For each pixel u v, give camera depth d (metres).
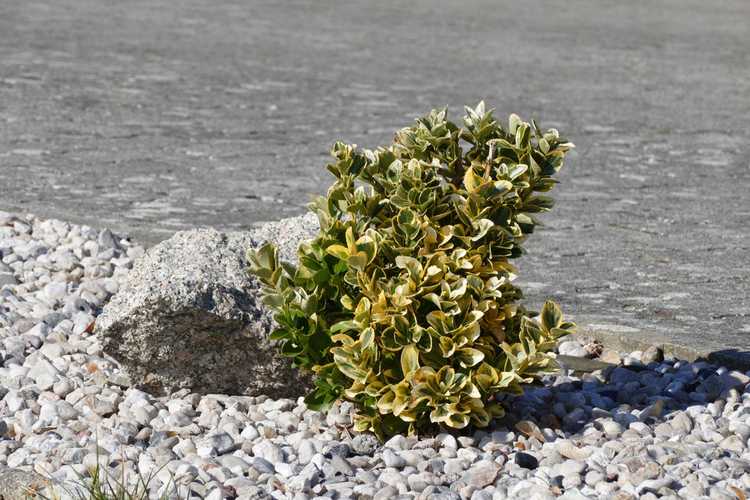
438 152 7.71
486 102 23.27
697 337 9.51
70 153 17.08
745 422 7.50
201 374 8.05
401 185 7.38
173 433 7.36
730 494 6.29
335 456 6.84
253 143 18.44
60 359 8.70
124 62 26.75
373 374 7.17
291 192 15.19
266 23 36.84
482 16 42.41
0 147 17.23
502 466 6.84
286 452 7.04
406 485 6.51
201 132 19.17
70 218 12.88
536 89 25.34
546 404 8.01
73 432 7.39
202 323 7.84
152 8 39.75
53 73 24.58
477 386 7.19
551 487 6.45
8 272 10.77
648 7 48.38
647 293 11.07
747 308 10.62
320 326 7.44
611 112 22.72
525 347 7.30
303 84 24.64
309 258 7.45
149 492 6.39
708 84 27.25
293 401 8.08
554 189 15.98
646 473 6.52
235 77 25.27
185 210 13.95
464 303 7.19
